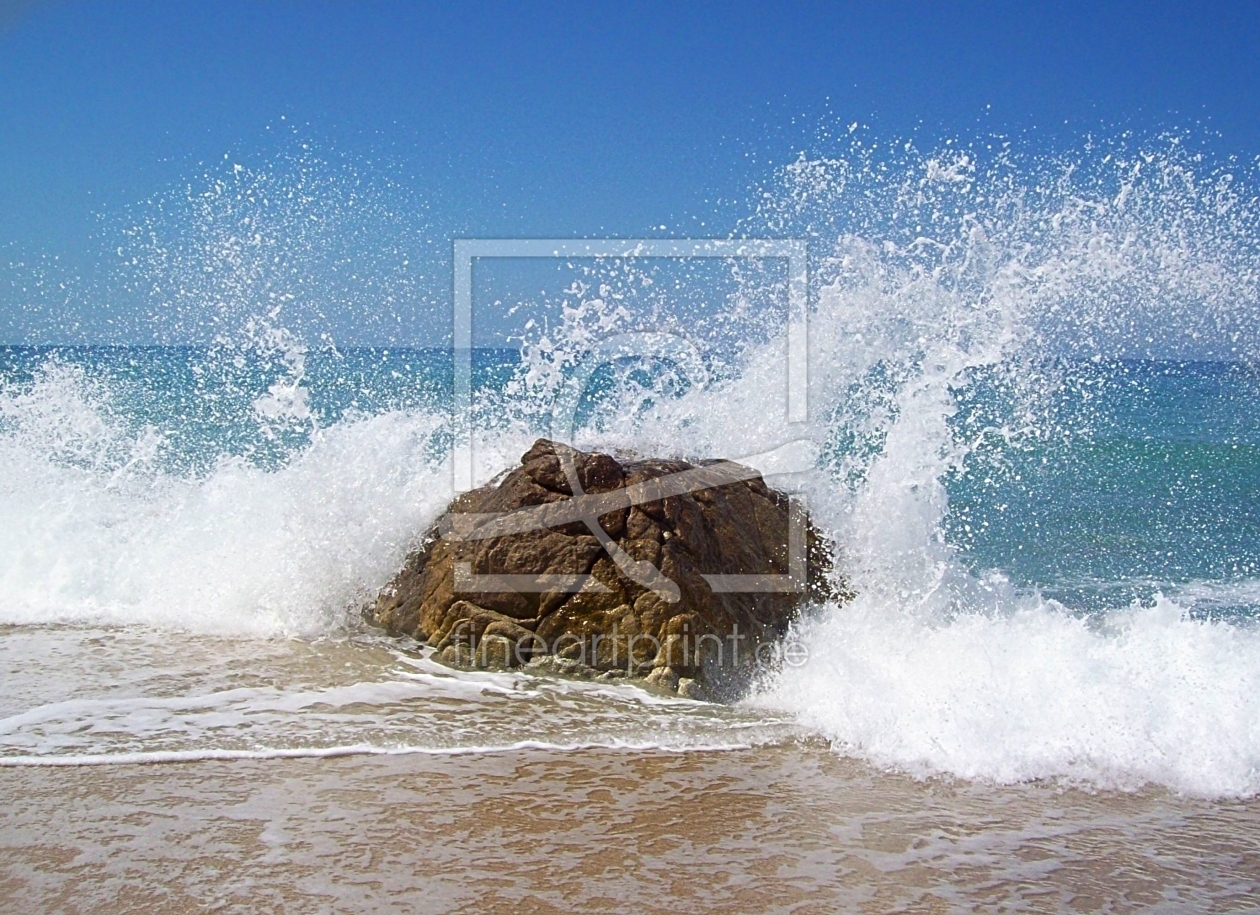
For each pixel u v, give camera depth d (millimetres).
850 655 5566
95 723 4605
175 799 3881
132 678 5238
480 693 5172
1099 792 4328
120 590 6621
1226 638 5918
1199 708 4918
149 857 3451
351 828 3697
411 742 4500
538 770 4270
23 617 6219
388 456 6766
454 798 3973
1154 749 4617
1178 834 3967
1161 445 11953
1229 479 10805
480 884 3355
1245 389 14844
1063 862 3703
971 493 10000
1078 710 4867
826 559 6578
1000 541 9117
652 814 3912
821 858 3631
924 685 5145
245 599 6352
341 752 4367
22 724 4570
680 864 3541
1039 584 8070
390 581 6355
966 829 3928
